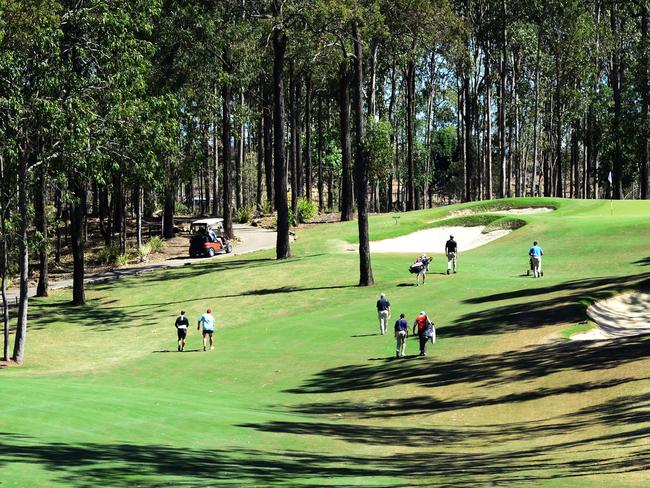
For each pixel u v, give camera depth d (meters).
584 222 60.62
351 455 16.78
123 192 70.19
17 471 12.73
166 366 33.12
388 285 47.12
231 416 21.38
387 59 95.06
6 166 34.72
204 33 64.50
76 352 38.28
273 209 93.94
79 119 34.41
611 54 85.19
